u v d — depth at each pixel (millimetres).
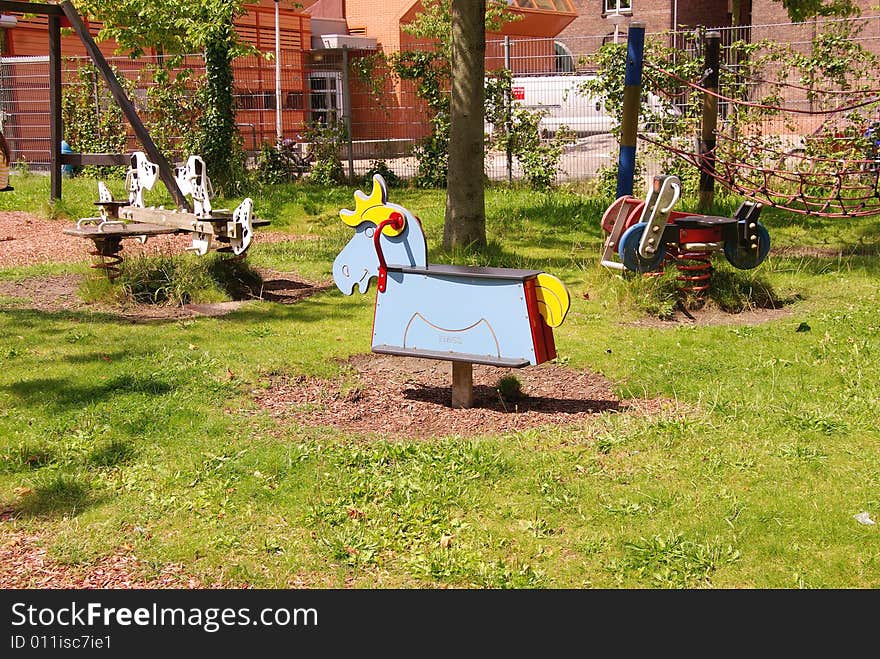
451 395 7090
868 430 6113
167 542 4707
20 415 6359
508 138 18766
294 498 5164
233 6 17891
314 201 17906
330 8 31125
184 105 20078
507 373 7645
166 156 19859
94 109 21109
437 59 20688
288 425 6309
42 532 4824
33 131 22578
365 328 9023
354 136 24750
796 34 34250
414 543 4707
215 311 9648
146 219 11258
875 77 16172
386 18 30734
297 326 9062
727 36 23250
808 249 12766
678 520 4883
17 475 5449
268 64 27547
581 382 7395
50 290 10453
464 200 12023
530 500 5156
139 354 7891
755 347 8164
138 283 10031
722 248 9984
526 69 35375
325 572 4469
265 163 20750
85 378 7164
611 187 17297
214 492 5223
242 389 7043
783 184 15820
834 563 4457
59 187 16062
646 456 5734
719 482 5352
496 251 12125
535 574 4391
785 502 5055
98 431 6070
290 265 12094
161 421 6293
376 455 5672
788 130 17719
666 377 7312
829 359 7703
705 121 14148
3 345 8102
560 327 9016
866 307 9453
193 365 7539
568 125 20344
